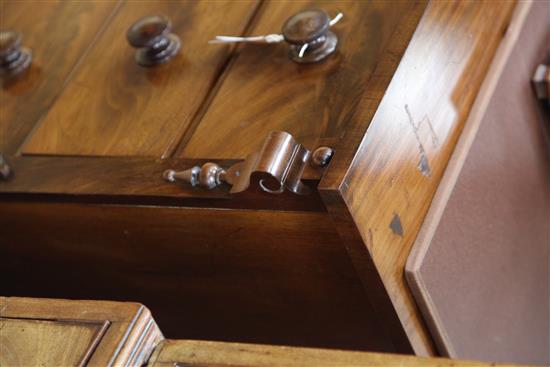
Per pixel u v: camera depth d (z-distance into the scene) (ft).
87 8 5.52
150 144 4.34
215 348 2.69
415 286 3.99
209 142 4.16
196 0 5.05
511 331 5.01
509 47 4.66
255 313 4.89
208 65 4.58
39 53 5.32
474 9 4.40
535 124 5.15
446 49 4.18
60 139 4.65
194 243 4.47
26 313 2.90
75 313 2.83
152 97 4.58
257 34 4.58
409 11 4.06
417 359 2.46
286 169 3.64
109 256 4.94
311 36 4.05
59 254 5.13
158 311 5.32
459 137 4.33
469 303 4.49
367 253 3.69
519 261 5.04
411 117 3.93
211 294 4.88
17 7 5.82
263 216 4.01
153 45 4.62
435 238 4.09
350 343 4.77
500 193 4.73
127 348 2.68
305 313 4.66
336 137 3.79
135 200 4.30
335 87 4.03
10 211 4.90
